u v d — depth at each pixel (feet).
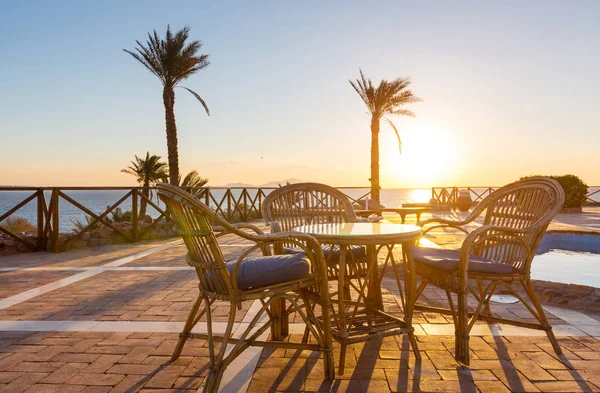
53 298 12.65
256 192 49.55
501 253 9.61
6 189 21.13
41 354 8.38
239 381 7.14
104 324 10.19
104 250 23.26
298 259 7.40
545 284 12.21
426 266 8.88
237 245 24.34
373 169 59.67
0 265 18.56
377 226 9.26
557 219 40.22
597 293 11.25
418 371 7.46
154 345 8.81
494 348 8.43
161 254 21.52
